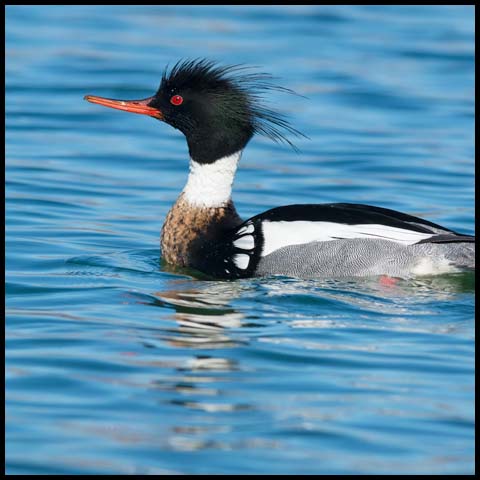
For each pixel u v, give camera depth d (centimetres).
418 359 1242
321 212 1573
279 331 1328
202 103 1608
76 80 2822
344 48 3144
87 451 1030
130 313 1390
